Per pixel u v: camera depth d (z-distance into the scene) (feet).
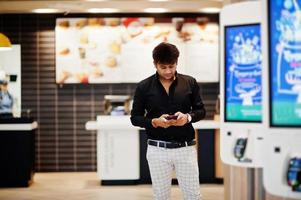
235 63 10.09
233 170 11.23
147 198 23.71
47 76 33.17
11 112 29.81
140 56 32.83
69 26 32.68
